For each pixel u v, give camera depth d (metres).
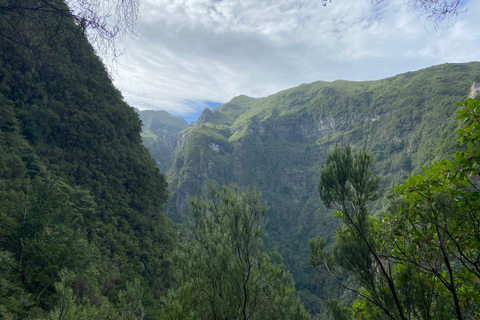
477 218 3.40
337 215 4.28
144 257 33.19
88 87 39.09
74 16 2.56
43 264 16.30
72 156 33.34
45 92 32.91
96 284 19.83
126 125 45.00
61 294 5.83
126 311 7.85
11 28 2.62
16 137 27.30
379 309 3.84
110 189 36.03
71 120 34.44
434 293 3.37
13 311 13.03
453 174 3.76
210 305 4.84
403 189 4.04
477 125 3.51
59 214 18.59
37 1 2.52
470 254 3.66
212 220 5.48
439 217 3.48
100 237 28.45
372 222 4.27
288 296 5.02
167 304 5.04
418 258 3.72
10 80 29.25
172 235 45.81
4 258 14.12
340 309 3.88
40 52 2.78
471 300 3.62
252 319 4.68
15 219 17.56
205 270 5.05
